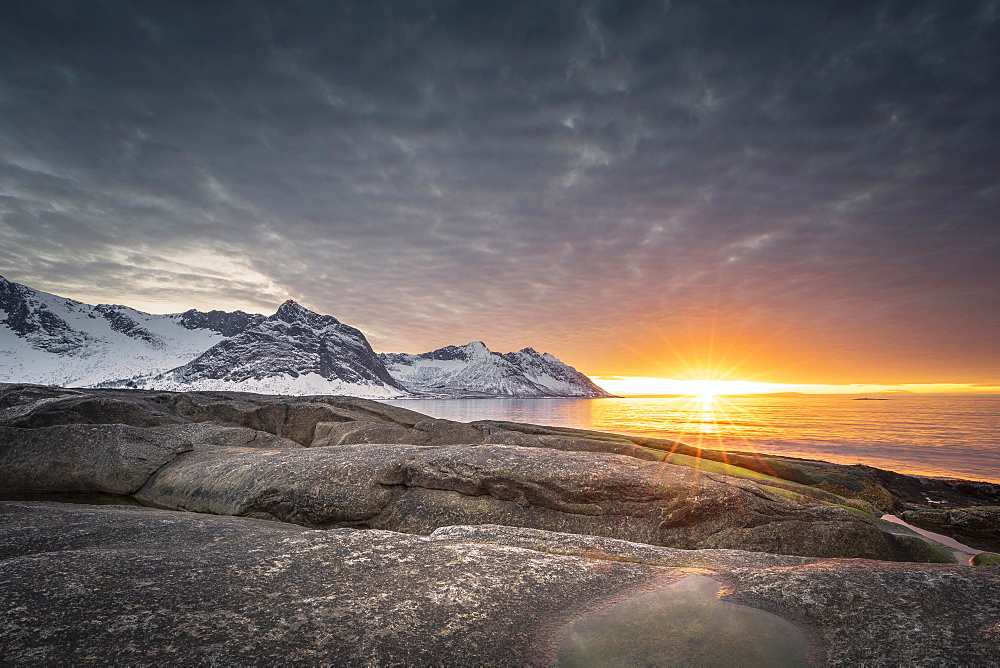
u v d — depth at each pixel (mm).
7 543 6145
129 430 13695
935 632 3740
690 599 4570
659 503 10172
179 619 3682
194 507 11539
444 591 4430
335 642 3543
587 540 6539
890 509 21812
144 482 12695
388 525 10414
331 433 24016
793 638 3875
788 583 4691
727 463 24328
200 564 4719
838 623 4008
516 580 4785
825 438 62625
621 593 4703
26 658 3119
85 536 6426
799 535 9945
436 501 10625
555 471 10586
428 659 3461
